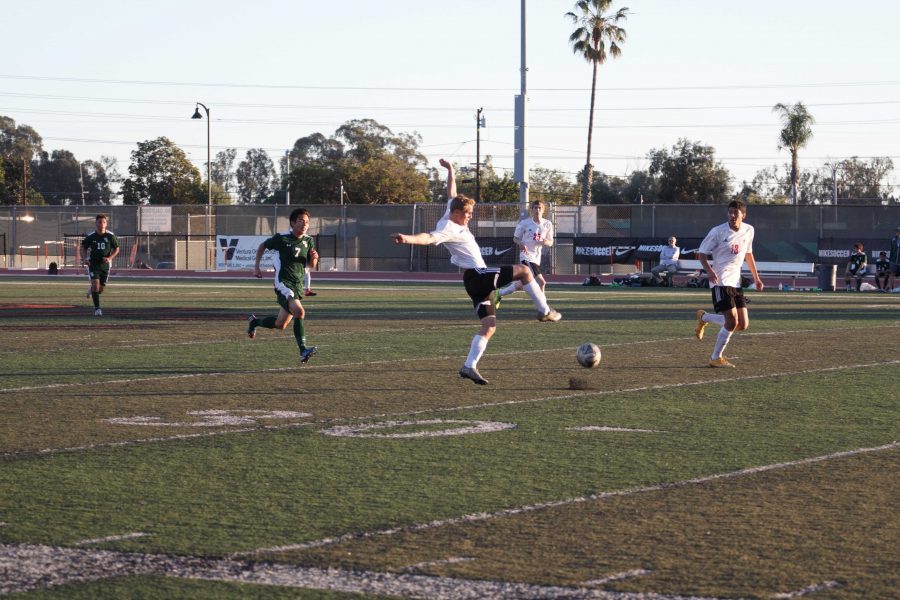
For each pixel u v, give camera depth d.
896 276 51.06
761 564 7.16
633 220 64.56
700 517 8.38
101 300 38.41
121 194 136.62
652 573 6.96
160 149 136.00
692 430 12.24
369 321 28.84
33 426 12.45
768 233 60.72
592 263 60.44
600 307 35.56
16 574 6.99
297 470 10.10
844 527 8.08
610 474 9.94
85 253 30.52
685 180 118.75
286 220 75.25
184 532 7.96
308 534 7.91
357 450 11.07
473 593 6.59
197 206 75.44
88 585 6.77
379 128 177.75
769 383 16.34
